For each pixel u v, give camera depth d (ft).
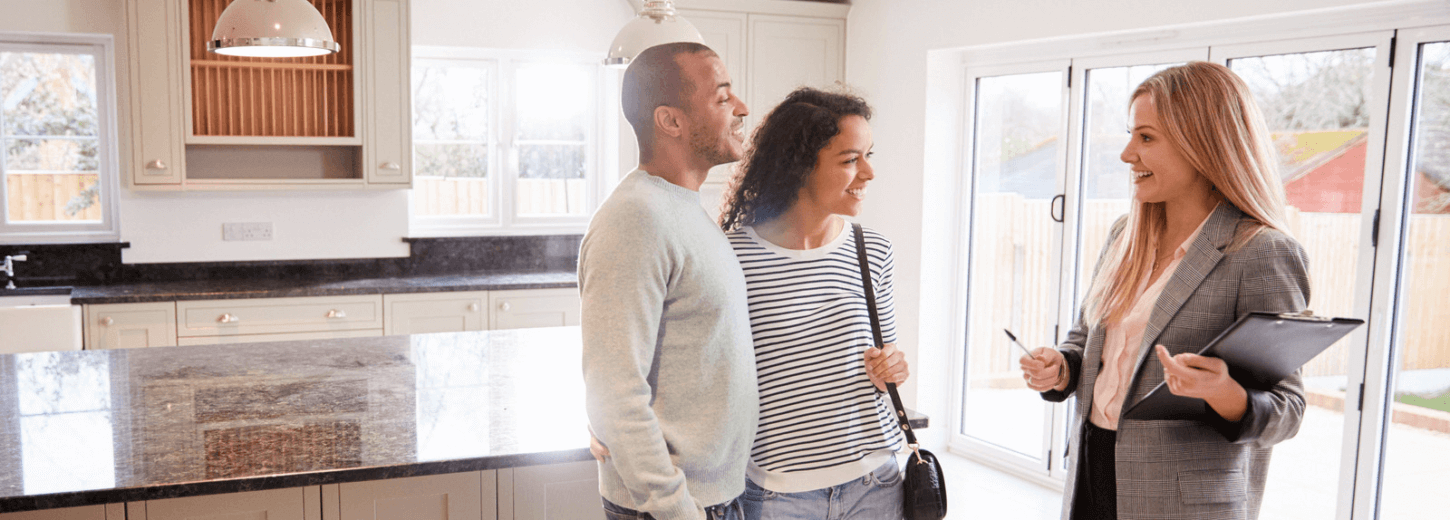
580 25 16.21
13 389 7.43
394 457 5.82
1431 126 9.43
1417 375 9.68
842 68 16.15
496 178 16.79
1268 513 11.18
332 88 14.71
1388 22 9.59
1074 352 5.85
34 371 8.04
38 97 14.51
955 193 14.83
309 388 7.56
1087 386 5.53
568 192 17.34
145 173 13.51
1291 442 10.86
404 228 15.89
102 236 14.84
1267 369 4.59
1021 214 13.83
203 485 5.36
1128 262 5.45
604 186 17.42
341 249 15.60
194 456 5.81
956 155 14.73
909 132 14.74
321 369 8.25
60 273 14.37
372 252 15.76
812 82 15.92
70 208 14.83
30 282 13.93
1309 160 10.50
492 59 16.53
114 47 14.33
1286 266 4.78
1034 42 13.07
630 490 4.26
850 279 5.13
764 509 4.88
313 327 13.80
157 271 14.74
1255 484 5.31
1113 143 12.39
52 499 5.14
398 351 9.06
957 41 13.83
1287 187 10.76
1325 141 10.32
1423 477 9.68
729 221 5.23
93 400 7.13
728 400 4.47
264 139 14.02
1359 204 10.03
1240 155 4.89
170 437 6.20
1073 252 12.96
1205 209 5.18
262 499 5.79
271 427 6.45
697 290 4.37
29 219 14.66
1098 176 12.64
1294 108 10.58
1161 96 5.03
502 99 16.60
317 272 15.51
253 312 13.50
